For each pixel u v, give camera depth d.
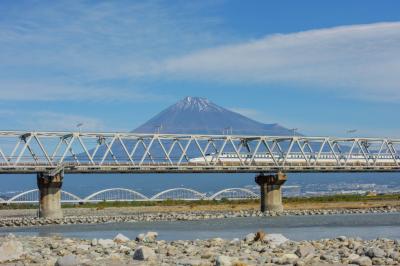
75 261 33.44
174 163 139.25
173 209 163.12
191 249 42.88
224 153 175.00
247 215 135.00
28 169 124.69
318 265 32.44
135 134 137.62
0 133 125.19
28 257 37.38
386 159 189.62
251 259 35.16
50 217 123.62
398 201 173.12
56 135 129.50
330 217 121.38
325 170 157.50
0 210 171.38
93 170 130.25
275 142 154.38
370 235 69.50
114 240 52.44
